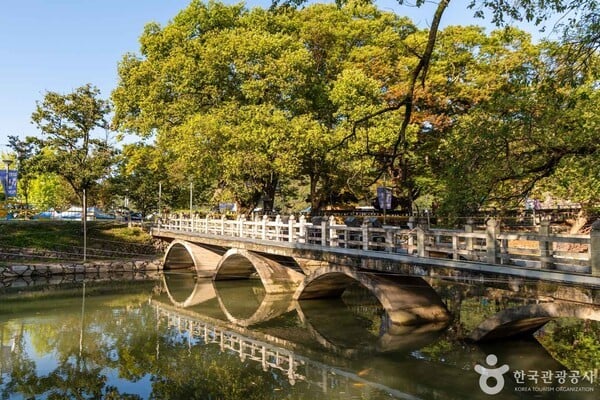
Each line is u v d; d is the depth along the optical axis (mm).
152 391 11773
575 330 14539
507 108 11812
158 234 35531
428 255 12828
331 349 15023
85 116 35344
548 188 13164
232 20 28562
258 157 22984
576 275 9109
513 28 24688
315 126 23312
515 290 10289
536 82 11031
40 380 12617
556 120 10867
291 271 22922
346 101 23375
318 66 28484
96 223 39250
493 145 11547
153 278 31391
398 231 13836
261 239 21469
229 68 26000
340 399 10820
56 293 25719
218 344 15961
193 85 26375
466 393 10664
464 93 24359
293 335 16750
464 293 16047
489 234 11070
